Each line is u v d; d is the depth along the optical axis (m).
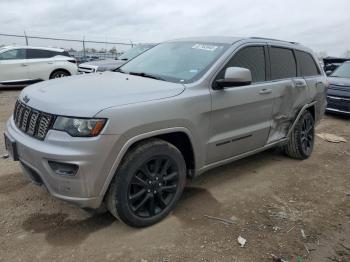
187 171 3.83
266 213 3.83
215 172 4.89
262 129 4.52
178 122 3.38
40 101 3.15
